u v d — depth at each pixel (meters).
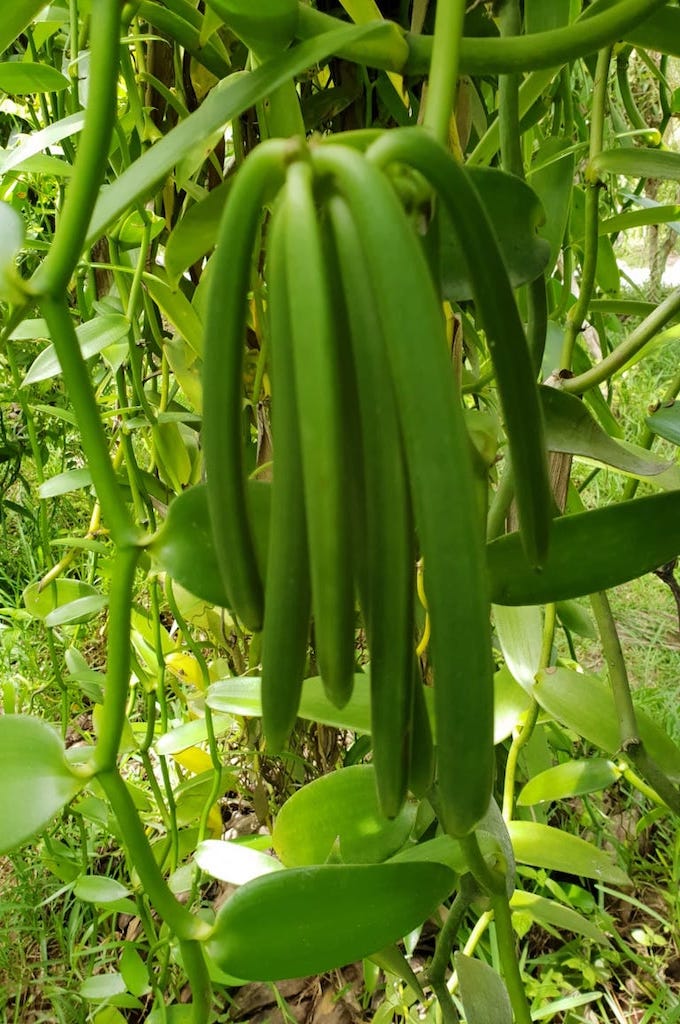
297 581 0.22
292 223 0.18
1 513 1.50
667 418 0.55
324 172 0.18
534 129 0.76
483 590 0.19
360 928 0.36
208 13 0.42
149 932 0.70
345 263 0.18
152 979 0.69
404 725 0.23
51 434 1.29
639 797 1.07
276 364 0.20
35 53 0.63
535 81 0.52
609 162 0.52
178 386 0.78
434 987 0.54
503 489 0.45
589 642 1.41
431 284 0.18
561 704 0.58
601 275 0.89
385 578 0.22
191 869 0.72
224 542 0.24
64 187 0.65
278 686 0.23
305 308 0.18
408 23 0.60
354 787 0.56
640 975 0.89
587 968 0.83
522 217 0.37
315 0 0.60
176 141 0.29
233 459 0.23
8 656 1.27
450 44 0.28
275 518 0.21
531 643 0.60
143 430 0.78
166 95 0.61
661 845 1.01
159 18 0.46
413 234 0.18
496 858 0.48
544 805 0.94
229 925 0.35
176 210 0.68
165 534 0.32
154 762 1.08
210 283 0.20
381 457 0.20
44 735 0.32
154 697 0.75
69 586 0.78
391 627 0.22
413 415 0.18
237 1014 0.83
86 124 0.26
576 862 0.65
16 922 0.92
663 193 1.61
